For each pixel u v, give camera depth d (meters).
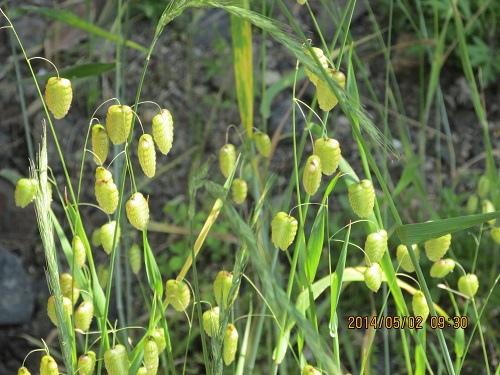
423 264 0.80
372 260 0.39
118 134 0.37
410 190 0.86
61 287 0.42
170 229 0.73
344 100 0.32
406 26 1.07
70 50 1.05
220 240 0.88
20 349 0.83
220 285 0.41
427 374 0.77
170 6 0.34
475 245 0.81
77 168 0.96
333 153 0.37
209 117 1.01
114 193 0.37
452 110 1.04
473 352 0.78
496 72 1.06
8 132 0.99
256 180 0.58
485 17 1.05
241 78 0.56
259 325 0.53
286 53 1.06
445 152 1.00
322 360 0.29
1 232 0.92
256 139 0.52
